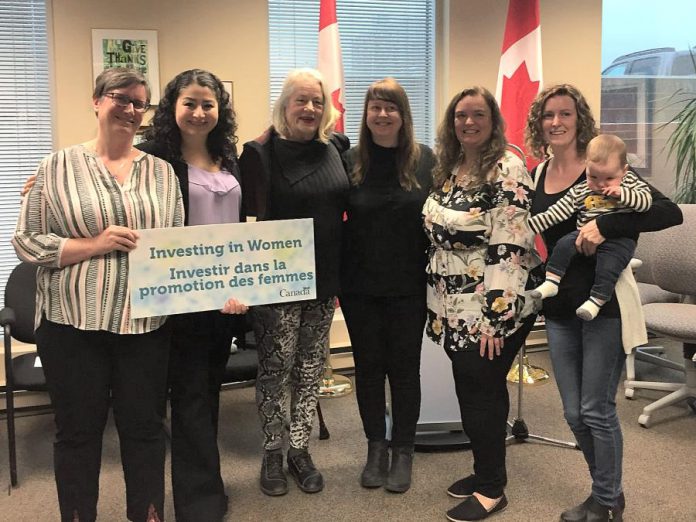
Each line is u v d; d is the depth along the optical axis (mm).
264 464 2389
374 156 2191
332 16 3350
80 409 1740
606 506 2012
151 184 1803
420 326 2289
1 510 2266
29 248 1663
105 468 2588
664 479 2414
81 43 3236
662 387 3209
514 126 3547
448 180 2105
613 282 1837
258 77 3553
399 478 2338
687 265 3146
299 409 2385
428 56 4074
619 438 1973
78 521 1794
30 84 3312
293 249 2021
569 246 1903
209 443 2064
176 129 1938
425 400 2770
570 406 2010
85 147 1752
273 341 2199
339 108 3387
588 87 4141
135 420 1811
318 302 2234
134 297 1758
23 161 3361
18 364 2660
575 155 1981
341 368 3811
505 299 1952
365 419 2418
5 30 3246
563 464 2547
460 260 2037
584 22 4062
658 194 1883
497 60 3973
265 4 3514
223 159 2043
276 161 2105
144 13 3305
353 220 2219
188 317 1968
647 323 2975
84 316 1683
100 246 1684
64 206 1663
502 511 2188
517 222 1945
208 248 1892
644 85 4430
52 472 2572
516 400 3270
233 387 3213
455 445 2682
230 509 2234
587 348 1920
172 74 3389
